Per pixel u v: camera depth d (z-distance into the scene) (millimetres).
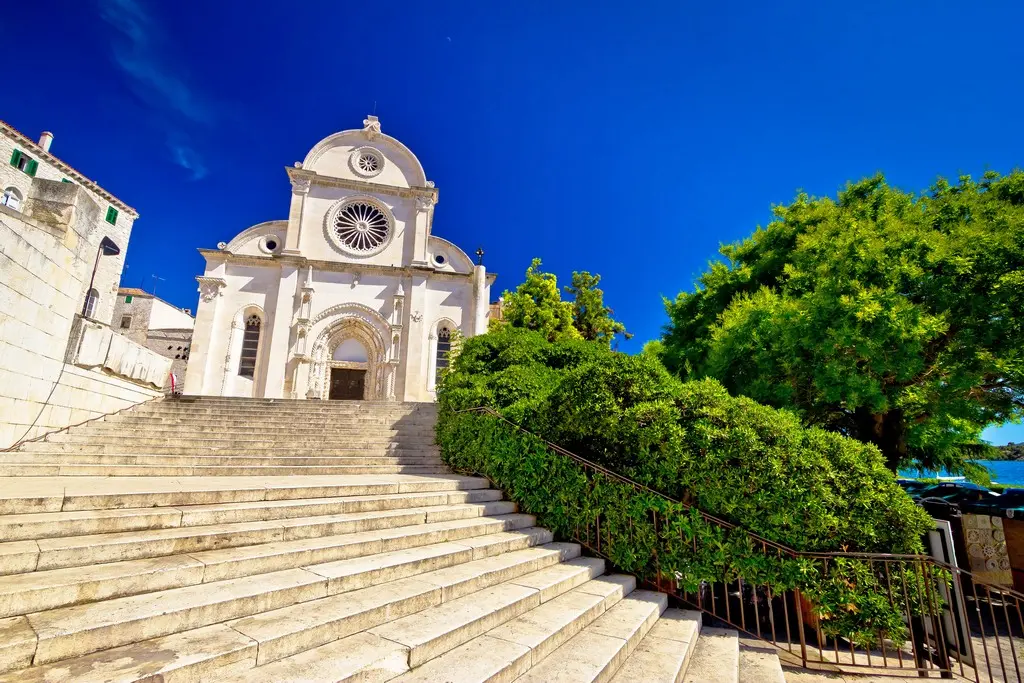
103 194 28484
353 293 24734
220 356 22828
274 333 23219
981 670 5797
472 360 12367
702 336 14781
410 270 25062
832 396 9328
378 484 6363
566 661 3770
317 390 23297
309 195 25531
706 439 6309
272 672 2799
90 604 3061
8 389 8016
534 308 24406
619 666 4059
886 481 5883
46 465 6930
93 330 10492
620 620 4875
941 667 5246
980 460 13969
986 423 10000
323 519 5004
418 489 6762
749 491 5883
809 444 6168
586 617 4660
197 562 3662
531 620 4254
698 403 6723
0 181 23469
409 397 23531
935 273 8898
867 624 5332
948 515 9289
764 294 11734
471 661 3350
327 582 3809
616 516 6516
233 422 12281
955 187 11312
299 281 24203
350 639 3328
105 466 7152
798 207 13969
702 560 5910
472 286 25859
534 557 5609
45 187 9477
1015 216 8797
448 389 11516
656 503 6301
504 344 12602
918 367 8531
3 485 5125
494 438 8234
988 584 5078
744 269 14320
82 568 3396
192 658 2658
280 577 3816
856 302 8781
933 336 8391
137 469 7273
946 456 13195
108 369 11312
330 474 8305
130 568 3428
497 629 4008
